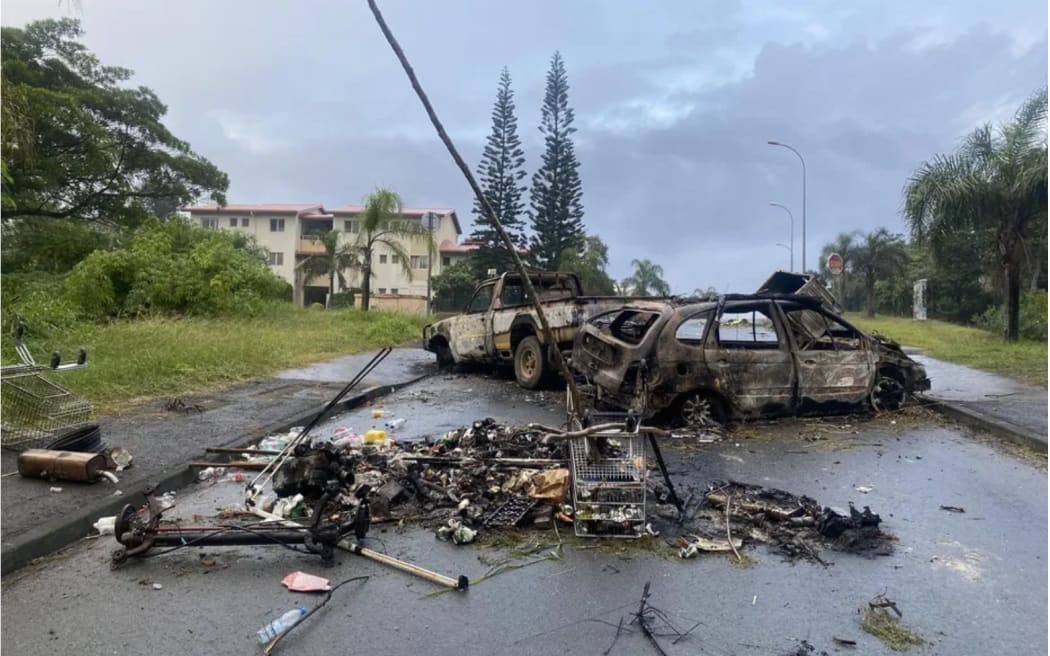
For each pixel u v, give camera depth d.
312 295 55.94
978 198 18.08
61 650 3.13
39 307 14.02
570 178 42.69
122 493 5.06
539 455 5.90
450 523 4.53
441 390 11.30
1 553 3.95
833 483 5.82
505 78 41.75
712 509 5.04
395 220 30.16
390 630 3.35
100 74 29.59
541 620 3.46
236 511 4.93
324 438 7.07
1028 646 3.22
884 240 48.09
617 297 10.34
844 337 9.16
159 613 3.50
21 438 6.05
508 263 42.47
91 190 29.61
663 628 3.38
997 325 22.72
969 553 4.33
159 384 9.62
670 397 7.67
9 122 15.31
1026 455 6.79
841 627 3.40
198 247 22.20
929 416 8.66
